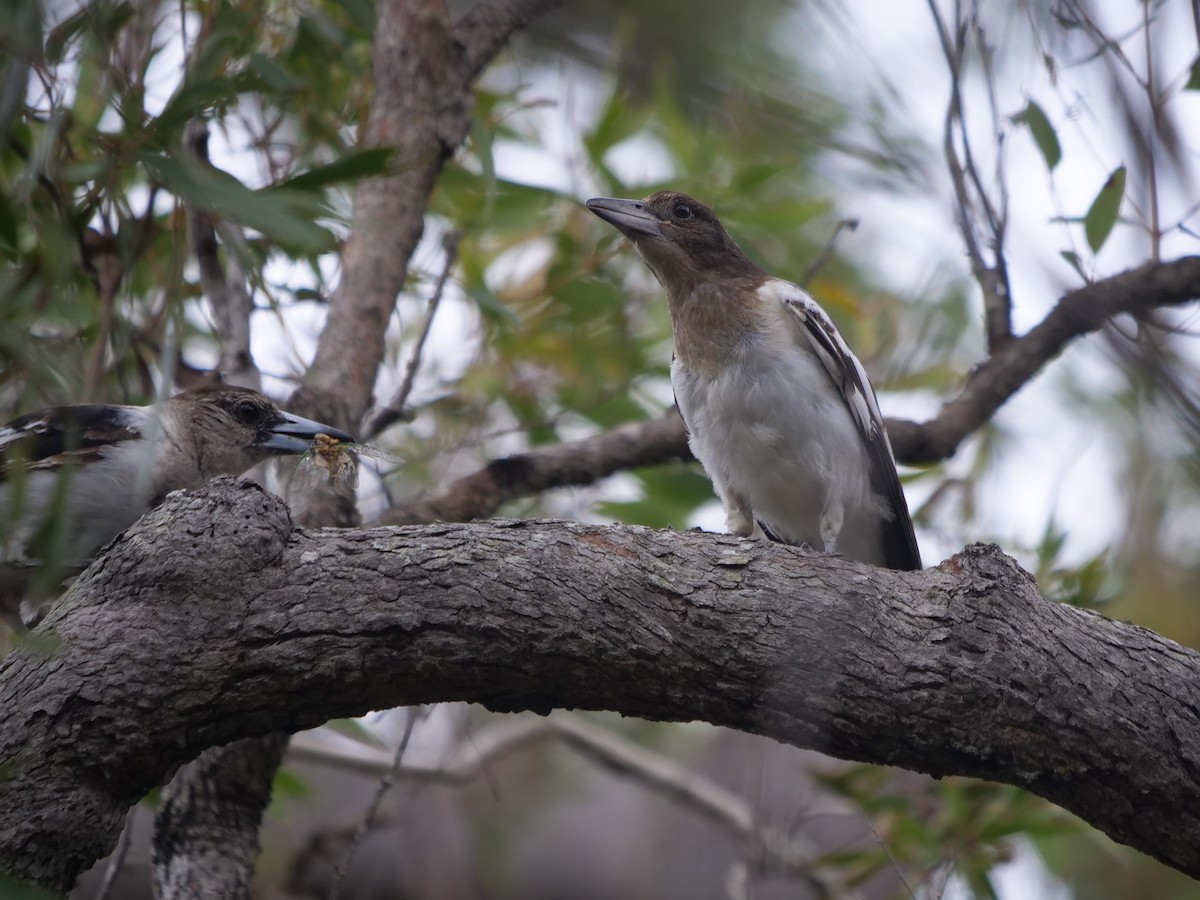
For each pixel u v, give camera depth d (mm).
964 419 10523
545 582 6727
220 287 9953
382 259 10219
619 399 12031
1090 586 10203
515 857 14172
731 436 10008
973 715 6770
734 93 10055
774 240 13422
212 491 6781
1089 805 6891
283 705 6613
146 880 12125
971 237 10281
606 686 6805
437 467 12031
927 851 10406
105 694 6371
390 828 13203
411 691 6715
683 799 12625
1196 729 6805
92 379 8930
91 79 8102
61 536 6168
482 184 11164
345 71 11023
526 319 11867
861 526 10578
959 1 9523
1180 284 9430
